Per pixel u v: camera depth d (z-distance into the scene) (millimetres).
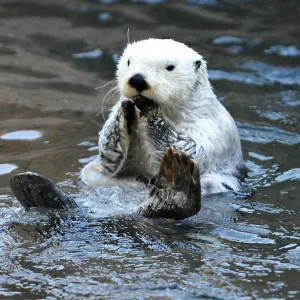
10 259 8148
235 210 9875
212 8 18688
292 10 18609
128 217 9297
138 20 17938
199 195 9125
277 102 14477
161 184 9250
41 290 7547
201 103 11062
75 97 14508
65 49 16688
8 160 11656
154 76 10398
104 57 16250
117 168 10758
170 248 8469
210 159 10812
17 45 16828
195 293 7453
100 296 7426
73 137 12711
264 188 10891
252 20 18078
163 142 10539
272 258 8281
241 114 13906
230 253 8375
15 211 9453
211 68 15742
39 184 9094
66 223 9039
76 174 11188
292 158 12109
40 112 13766
